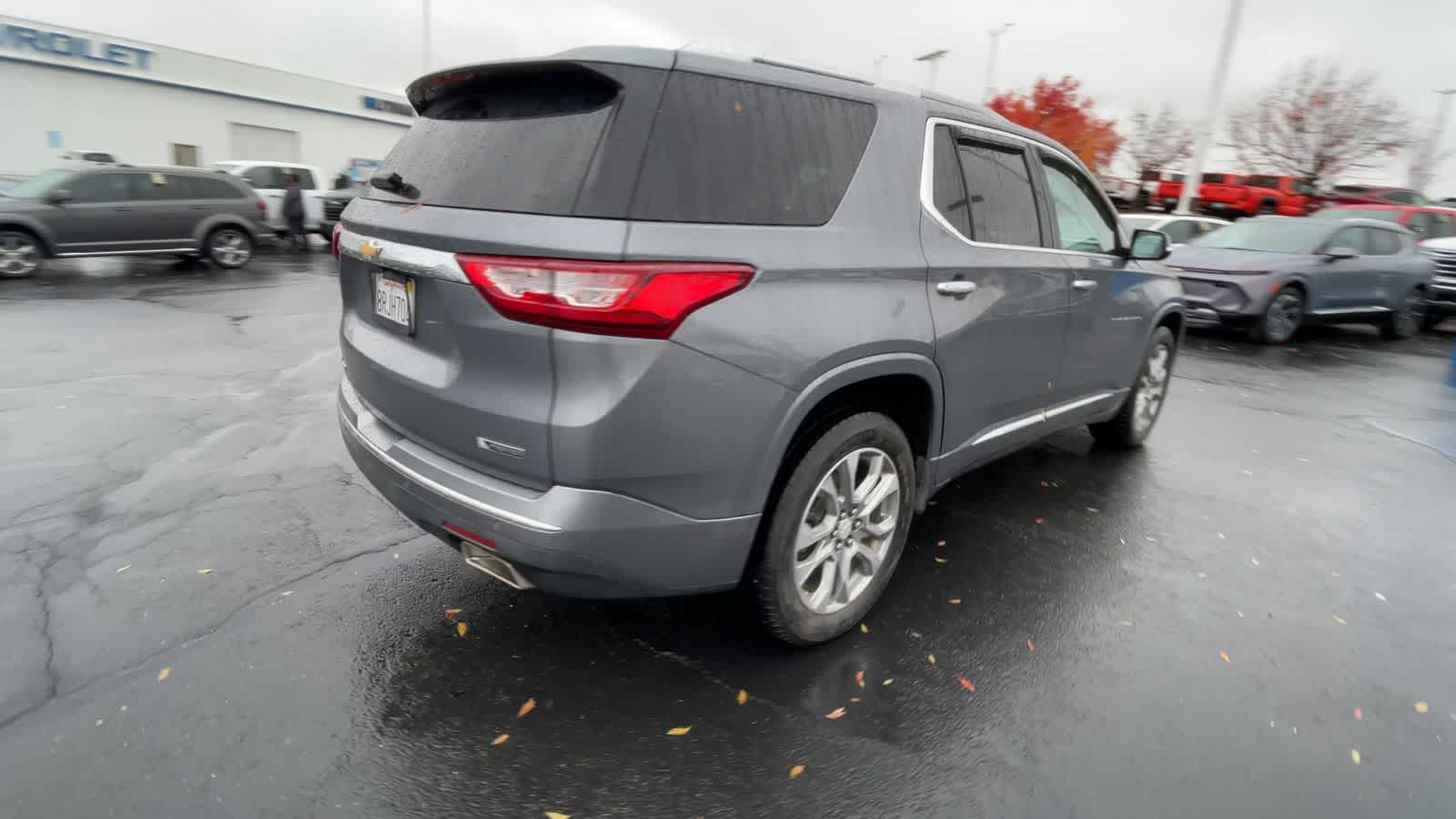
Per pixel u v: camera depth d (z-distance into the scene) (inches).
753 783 87.0
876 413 108.6
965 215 121.8
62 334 296.5
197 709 94.1
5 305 356.5
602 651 108.9
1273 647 117.7
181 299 392.2
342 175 777.6
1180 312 200.1
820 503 107.3
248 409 210.5
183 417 201.8
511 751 90.1
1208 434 228.2
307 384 238.1
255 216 531.2
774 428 92.0
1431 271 455.8
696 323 83.2
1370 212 556.1
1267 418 250.5
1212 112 689.0
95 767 84.5
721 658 108.4
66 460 169.2
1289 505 175.3
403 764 87.4
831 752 92.0
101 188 471.5
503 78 96.2
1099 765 91.7
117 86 1024.9
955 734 95.7
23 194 456.4
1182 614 125.8
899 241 107.7
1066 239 150.8
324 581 123.6
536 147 87.3
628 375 80.6
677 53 88.7
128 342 287.1
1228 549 151.0
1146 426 205.0
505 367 84.6
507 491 86.5
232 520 143.3
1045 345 143.2
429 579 125.3
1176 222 547.2
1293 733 98.7
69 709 93.0
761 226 90.9
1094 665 111.0
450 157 96.2
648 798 84.4
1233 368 331.6
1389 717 102.7
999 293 126.3
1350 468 203.8
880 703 100.7
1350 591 136.6
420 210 93.1
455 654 106.8
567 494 83.3
